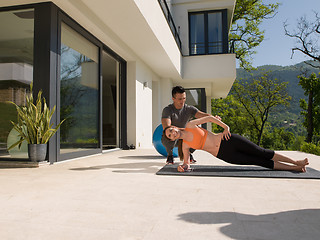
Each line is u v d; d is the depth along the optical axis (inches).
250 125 1002.1
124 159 162.6
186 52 391.9
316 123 956.0
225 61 363.9
